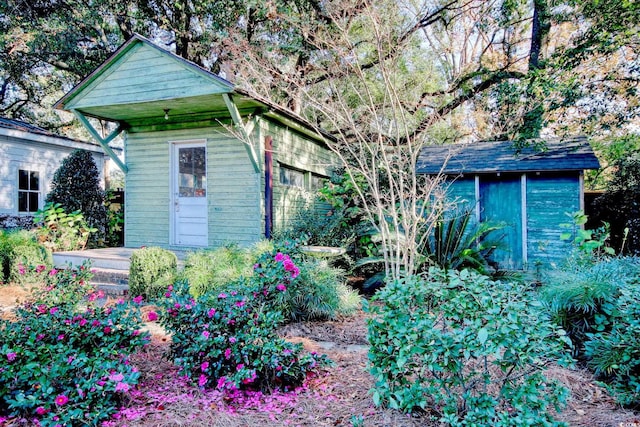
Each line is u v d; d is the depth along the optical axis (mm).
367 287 5590
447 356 2070
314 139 8961
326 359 3082
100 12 11750
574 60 6867
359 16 5723
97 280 6184
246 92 5898
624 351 2711
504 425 2014
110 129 18922
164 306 2930
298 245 4121
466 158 7801
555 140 8156
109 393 2365
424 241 5664
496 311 2008
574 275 3631
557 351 2125
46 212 8016
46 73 15625
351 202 7227
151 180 7609
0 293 5594
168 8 12891
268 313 2908
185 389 2688
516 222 7270
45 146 10727
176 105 6523
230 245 5555
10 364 2373
